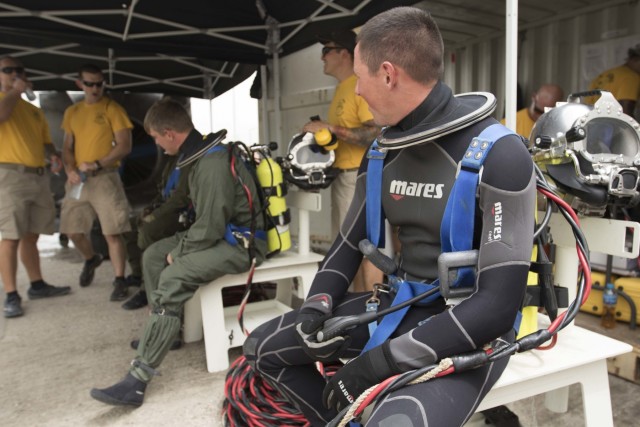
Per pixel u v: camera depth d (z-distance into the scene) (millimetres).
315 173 2408
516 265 924
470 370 987
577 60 3391
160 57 4484
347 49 2627
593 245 1389
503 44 3746
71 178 3336
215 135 2189
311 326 1153
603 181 1243
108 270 4164
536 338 985
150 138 5672
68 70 4727
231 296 2973
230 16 3377
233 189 2152
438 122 1016
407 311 1139
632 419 1685
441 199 1057
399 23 1004
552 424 1685
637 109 2738
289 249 2754
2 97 2928
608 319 2387
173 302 1947
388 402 927
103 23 3158
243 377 1859
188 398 1929
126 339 2586
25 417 1812
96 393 1767
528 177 952
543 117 1394
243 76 4535
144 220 2984
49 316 2977
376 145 1226
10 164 2984
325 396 1077
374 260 1225
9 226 2943
